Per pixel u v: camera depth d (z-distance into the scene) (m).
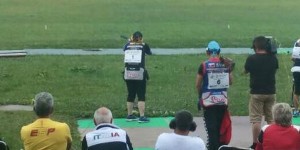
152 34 35.19
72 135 13.43
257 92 12.09
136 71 14.50
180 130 8.01
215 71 11.33
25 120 14.58
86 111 15.91
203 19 43.47
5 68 22.61
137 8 49.78
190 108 16.27
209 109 11.38
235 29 38.09
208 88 11.38
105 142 7.88
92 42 31.61
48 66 23.33
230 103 17.02
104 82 20.25
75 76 21.30
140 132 13.91
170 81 20.45
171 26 39.31
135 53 14.47
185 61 25.03
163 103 16.83
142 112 14.77
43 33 35.66
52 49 29.16
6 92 18.50
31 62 24.28
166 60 25.33
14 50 28.38
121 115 15.52
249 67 12.14
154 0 55.62
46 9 48.81
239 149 8.73
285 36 34.81
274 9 50.22
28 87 19.28
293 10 49.72
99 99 17.47
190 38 33.53
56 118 15.05
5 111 15.73
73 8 49.47
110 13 46.41
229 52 28.31
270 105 12.21
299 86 15.07
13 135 13.17
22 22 41.09
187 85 19.78
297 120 14.95
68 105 16.56
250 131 14.12
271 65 12.08
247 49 29.52
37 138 8.18
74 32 36.09
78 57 26.12
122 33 35.66
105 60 25.23
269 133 8.48
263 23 41.53
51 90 18.89
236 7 51.28
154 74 21.69
